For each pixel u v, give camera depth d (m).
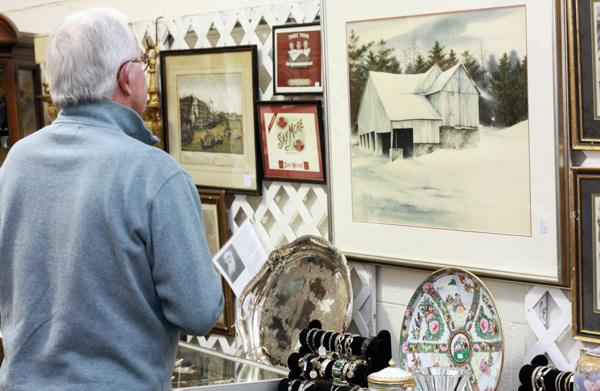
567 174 1.89
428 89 2.16
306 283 2.43
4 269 1.58
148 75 3.14
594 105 1.82
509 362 2.09
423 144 2.19
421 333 2.14
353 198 2.40
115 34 1.53
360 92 2.33
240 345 2.64
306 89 2.53
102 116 1.52
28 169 1.54
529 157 1.96
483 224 2.07
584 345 1.93
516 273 2.00
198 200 1.53
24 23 4.04
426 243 2.21
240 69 2.76
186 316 1.45
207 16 2.90
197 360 2.21
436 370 1.85
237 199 2.89
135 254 1.44
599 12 1.79
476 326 2.02
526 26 1.93
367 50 2.30
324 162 2.50
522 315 2.05
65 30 1.52
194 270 1.45
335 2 2.37
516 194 1.99
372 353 2.02
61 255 1.47
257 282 2.53
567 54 1.86
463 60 2.07
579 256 1.87
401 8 2.20
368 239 2.37
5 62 3.69
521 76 1.95
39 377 1.51
